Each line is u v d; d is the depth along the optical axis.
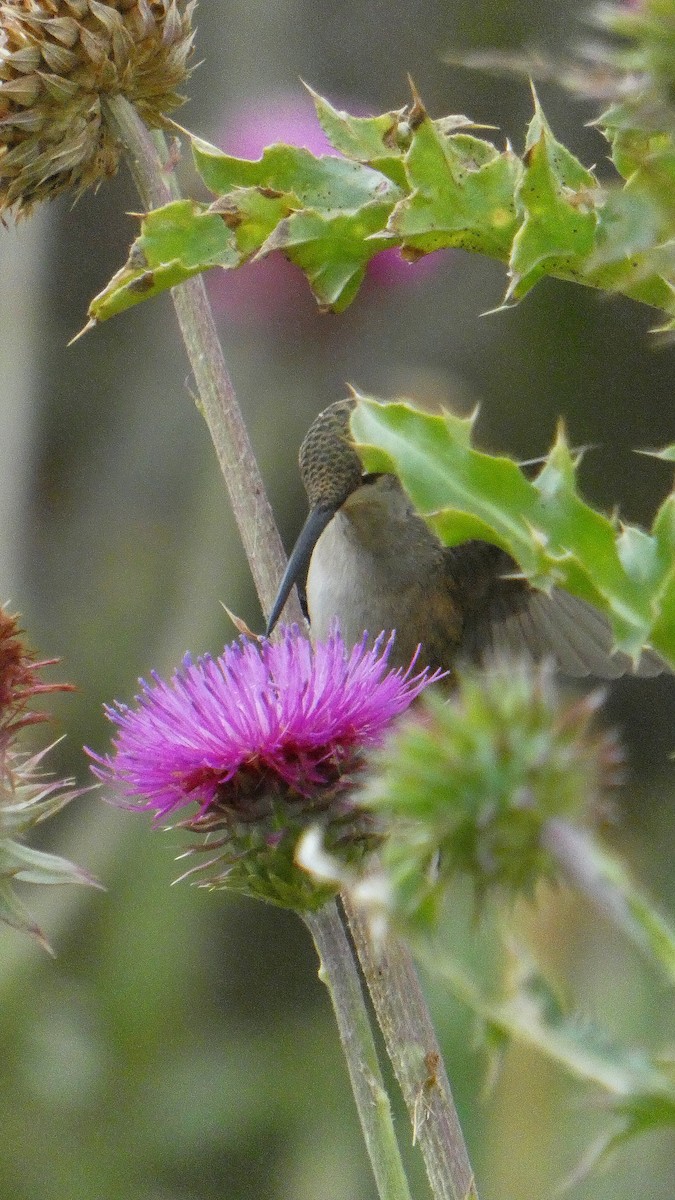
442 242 4.21
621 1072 2.51
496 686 2.62
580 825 2.52
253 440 14.04
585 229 3.76
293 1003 13.81
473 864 2.54
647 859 11.23
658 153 2.58
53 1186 10.70
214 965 13.34
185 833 11.66
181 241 4.65
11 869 5.05
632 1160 8.16
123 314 15.67
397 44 15.01
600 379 15.13
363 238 4.56
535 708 2.58
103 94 6.37
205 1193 10.99
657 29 2.34
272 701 5.05
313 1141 11.00
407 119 4.56
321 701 5.06
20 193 6.49
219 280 13.67
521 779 2.52
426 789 2.54
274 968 13.90
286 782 4.99
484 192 4.15
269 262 13.51
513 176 4.16
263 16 14.92
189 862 11.67
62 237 15.09
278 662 5.22
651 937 2.40
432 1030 4.97
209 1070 11.21
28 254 13.30
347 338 13.99
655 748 14.09
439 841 2.53
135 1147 10.94
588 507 3.45
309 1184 10.77
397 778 2.57
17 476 13.30
